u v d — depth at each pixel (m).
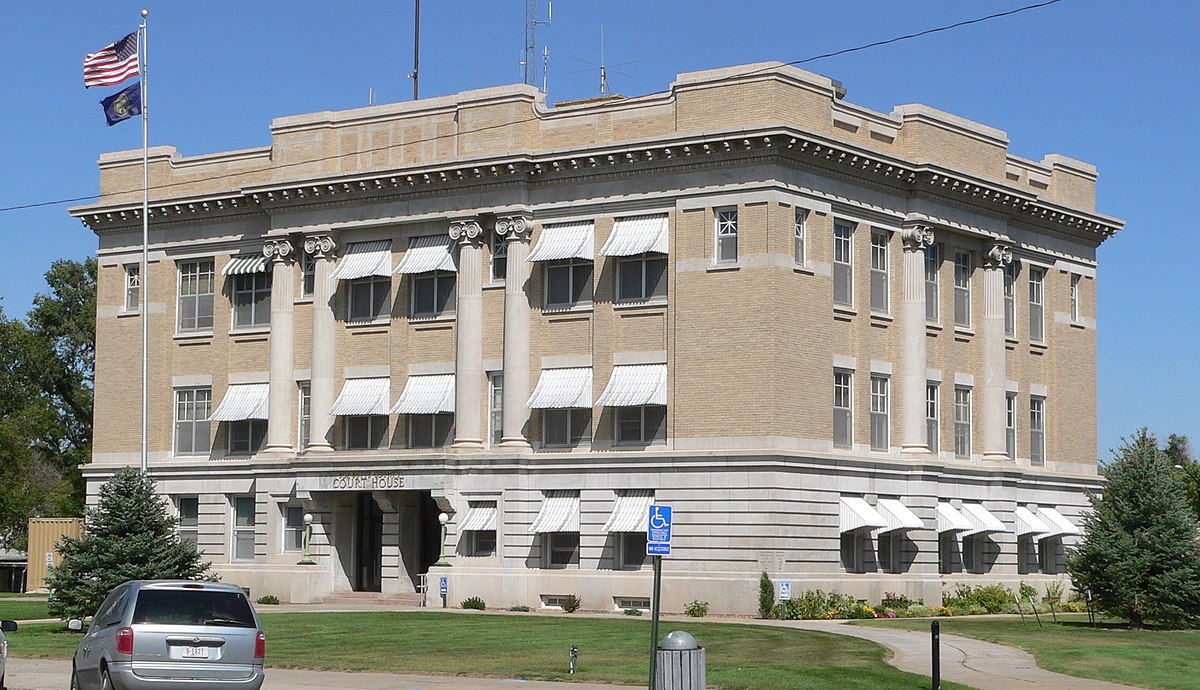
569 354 63.00
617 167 61.91
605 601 60.78
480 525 63.06
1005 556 68.75
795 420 59.12
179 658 29.84
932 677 34.88
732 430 58.97
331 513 67.56
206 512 71.31
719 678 36.94
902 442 64.50
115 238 75.38
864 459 61.69
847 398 62.41
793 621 55.53
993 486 68.44
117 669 29.69
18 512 95.31
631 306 61.69
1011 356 71.19
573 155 62.22
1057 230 74.44
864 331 62.97
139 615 29.97
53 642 49.34
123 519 57.47
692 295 60.28
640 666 39.88
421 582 66.50
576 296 63.16
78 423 111.62
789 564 58.31
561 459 62.22
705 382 59.72
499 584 62.31
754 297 58.91
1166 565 54.31
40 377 107.56
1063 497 73.31
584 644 45.19
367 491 65.88
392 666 41.28
